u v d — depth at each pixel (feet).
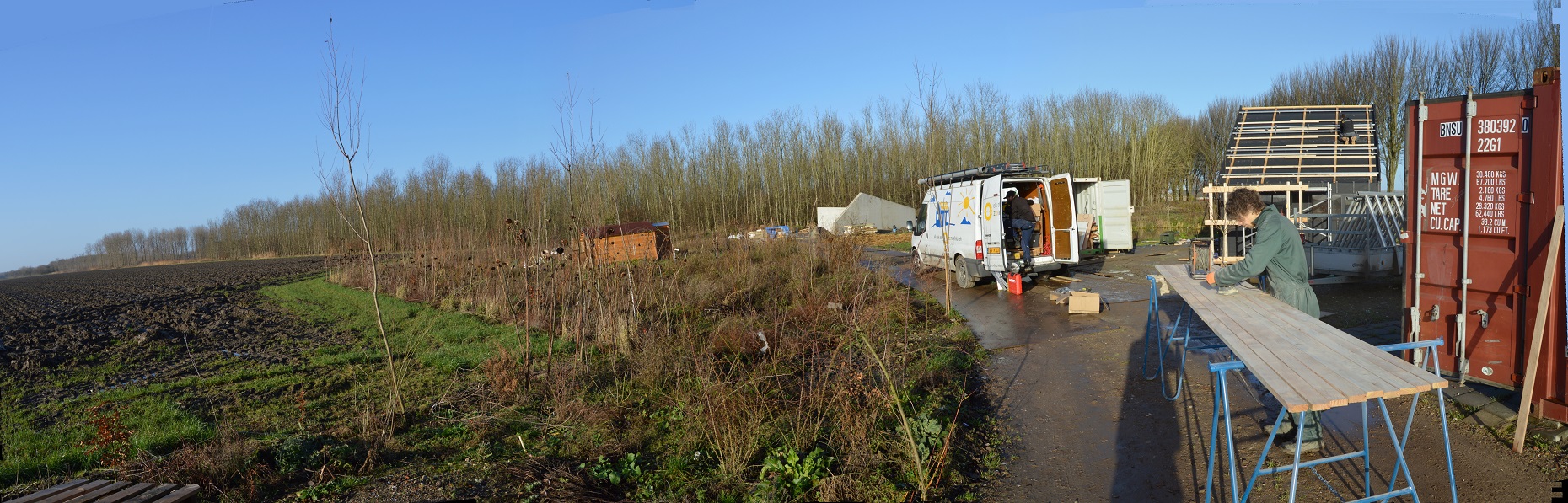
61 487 14.74
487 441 18.02
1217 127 153.69
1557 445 13.88
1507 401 16.16
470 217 65.31
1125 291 37.76
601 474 15.25
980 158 129.80
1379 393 8.76
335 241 87.56
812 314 31.60
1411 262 18.19
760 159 142.72
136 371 31.30
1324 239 38.24
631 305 32.22
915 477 14.34
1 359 34.81
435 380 25.67
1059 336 27.53
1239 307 14.66
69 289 86.17
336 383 26.13
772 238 62.54
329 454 17.02
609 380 23.65
